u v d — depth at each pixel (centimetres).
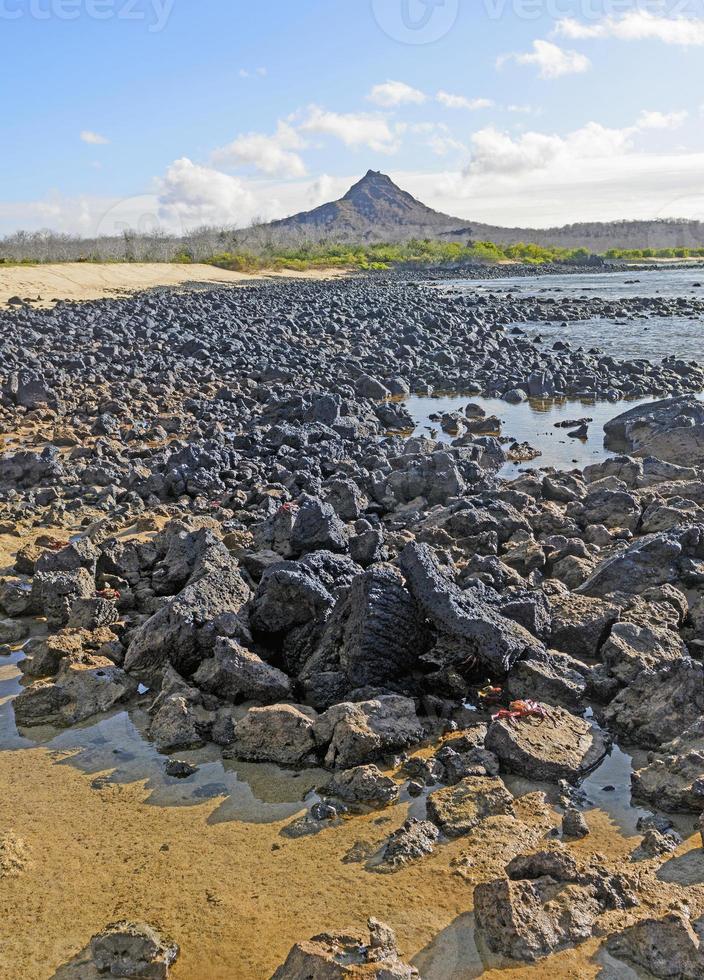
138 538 1417
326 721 832
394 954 579
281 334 4416
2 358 3219
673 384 3039
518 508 1545
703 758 748
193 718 873
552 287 8875
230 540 1333
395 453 2055
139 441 2195
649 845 685
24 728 902
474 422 2444
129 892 657
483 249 17800
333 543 1240
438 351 3747
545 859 652
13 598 1156
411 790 773
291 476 1753
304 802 765
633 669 929
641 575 1121
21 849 700
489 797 743
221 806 761
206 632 975
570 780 786
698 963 565
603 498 1473
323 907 636
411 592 963
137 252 12525
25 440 2202
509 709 881
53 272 8175
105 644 1028
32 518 1546
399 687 935
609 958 585
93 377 3014
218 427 2338
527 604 1012
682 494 1552
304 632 992
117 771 818
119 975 582
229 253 13325
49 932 621
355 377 3262
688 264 15012
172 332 4309
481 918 607
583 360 3512
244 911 634
